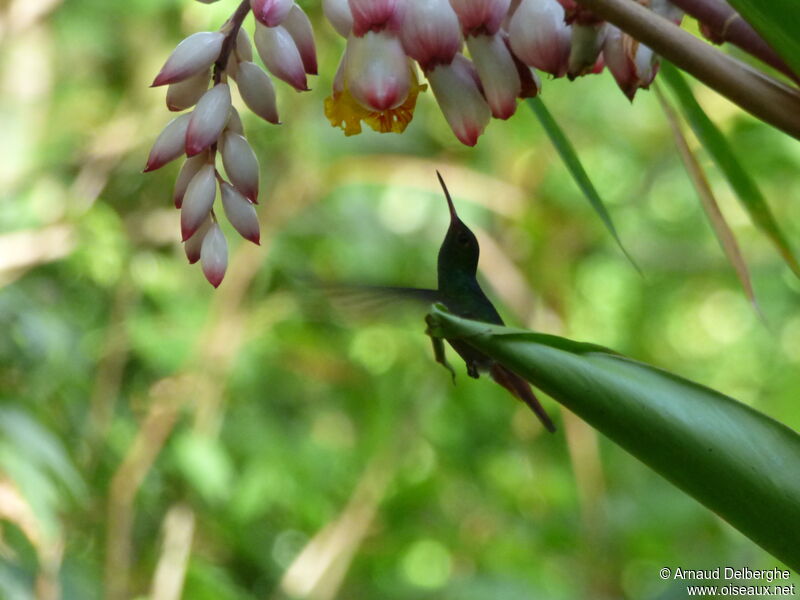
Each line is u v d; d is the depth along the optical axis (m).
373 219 2.32
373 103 0.91
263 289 2.21
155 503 2.17
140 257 2.20
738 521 0.88
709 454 0.87
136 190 2.32
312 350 2.30
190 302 2.18
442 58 0.91
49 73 2.13
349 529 2.28
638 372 0.88
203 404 2.09
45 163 2.12
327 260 2.29
